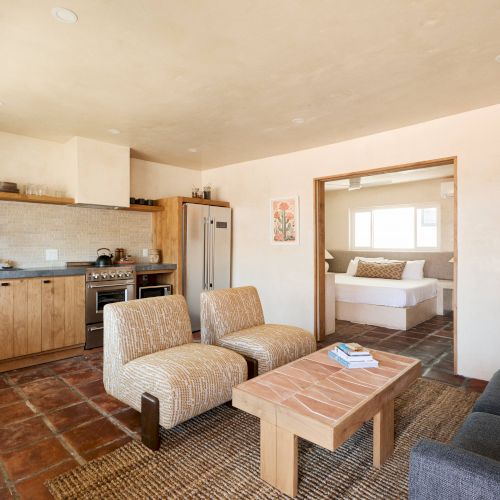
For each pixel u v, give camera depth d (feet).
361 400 6.01
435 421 8.25
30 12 6.04
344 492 5.91
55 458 6.81
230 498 5.78
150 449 7.11
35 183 13.53
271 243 16.21
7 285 11.21
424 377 10.91
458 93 9.42
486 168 10.41
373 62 7.78
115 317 8.20
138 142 13.98
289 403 5.90
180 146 14.53
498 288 10.24
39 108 10.47
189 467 6.56
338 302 19.16
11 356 11.30
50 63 7.83
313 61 7.73
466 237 10.73
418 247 22.49
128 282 14.28
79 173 13.33
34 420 8.27
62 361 12.35
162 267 15.64
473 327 10.67
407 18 6.24
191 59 7.64
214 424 8.15
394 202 23.17
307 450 7.12
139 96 9.59
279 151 15.24
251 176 17.02
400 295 16.75
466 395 9.60
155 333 8.75
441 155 11.24
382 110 10.59
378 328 17.21
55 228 14.19
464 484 3.56
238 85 8.93
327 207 26.04
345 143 13.70
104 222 15.74
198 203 16.71
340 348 8.10
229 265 17.76
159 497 5.79
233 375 7.96
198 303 16.57
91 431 7.79
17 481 6.14
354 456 6.91
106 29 6.55
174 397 6.82
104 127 12.19
